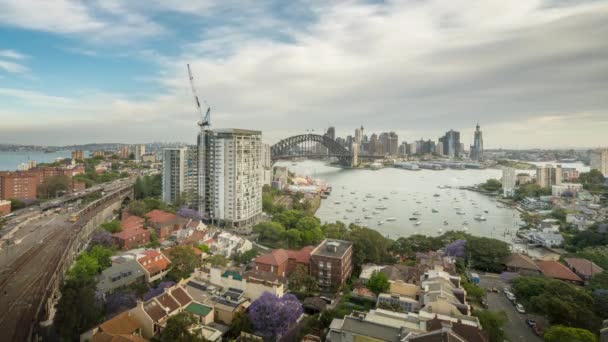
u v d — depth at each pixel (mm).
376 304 112375
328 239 168250
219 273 121000
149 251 144375
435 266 138000
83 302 90125
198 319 96812
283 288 121562
